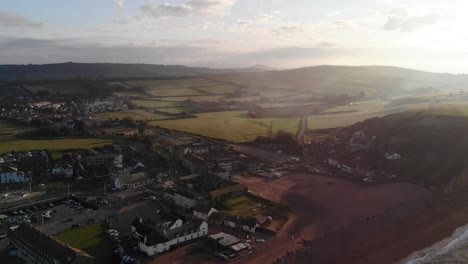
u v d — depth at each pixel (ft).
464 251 380.37
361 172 608.19
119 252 339.16
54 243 309.83
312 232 402.11
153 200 477.36
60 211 440.45
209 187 504.43
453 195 510.58
